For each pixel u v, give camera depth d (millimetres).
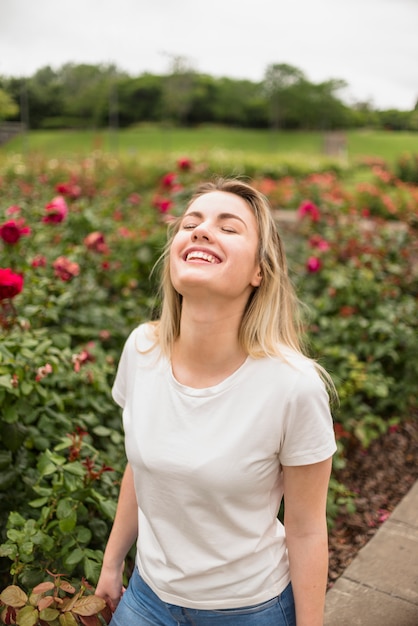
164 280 1476
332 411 3246
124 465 2398
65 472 1829
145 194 10750
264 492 1308
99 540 2004
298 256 5258
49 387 2555
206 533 1302
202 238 1316
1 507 2086
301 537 1363
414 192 9695
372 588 2299
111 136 50844
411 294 4852
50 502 1939
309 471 1305
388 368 3994
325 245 4844
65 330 3211
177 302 1439
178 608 1354
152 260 4352
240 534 1307
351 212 6398
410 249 5273
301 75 67688
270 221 1393
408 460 3410
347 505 2756
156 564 1385
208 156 17328
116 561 1589
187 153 18500
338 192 8367
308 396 1267
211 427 1283
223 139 60219
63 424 2291
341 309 4207
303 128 68812
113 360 3158
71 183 8039
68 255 3725
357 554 2508
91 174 10477
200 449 1271
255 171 17766
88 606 1445
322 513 1357
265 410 1269
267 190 9586
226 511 1281
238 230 1350
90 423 2416
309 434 1276
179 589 1344
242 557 1306
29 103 48375
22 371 2107
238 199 1393
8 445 2088
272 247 1372
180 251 1348
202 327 1319
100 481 2121
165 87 61031
